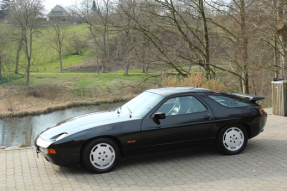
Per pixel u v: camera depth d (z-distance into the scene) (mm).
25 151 5566
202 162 4641
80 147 4102
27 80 45094
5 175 4227
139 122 4410
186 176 4012
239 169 4258
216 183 3703
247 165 4430
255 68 13266
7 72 49906
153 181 3846
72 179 3988
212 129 4793
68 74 57938
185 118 4637
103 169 4219
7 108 30109
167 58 13812
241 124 5098
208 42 14555
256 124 5098
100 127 4242
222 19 13945
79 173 4242
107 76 55062
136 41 14453
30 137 19906
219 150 4941
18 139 19328
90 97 39719
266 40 11664
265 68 12969
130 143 4344
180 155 5082
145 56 14227
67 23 87125
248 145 5645
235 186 3572
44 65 72062
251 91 20812
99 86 46531
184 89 5113
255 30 11141
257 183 3662
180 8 14359
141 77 53125
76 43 75625
